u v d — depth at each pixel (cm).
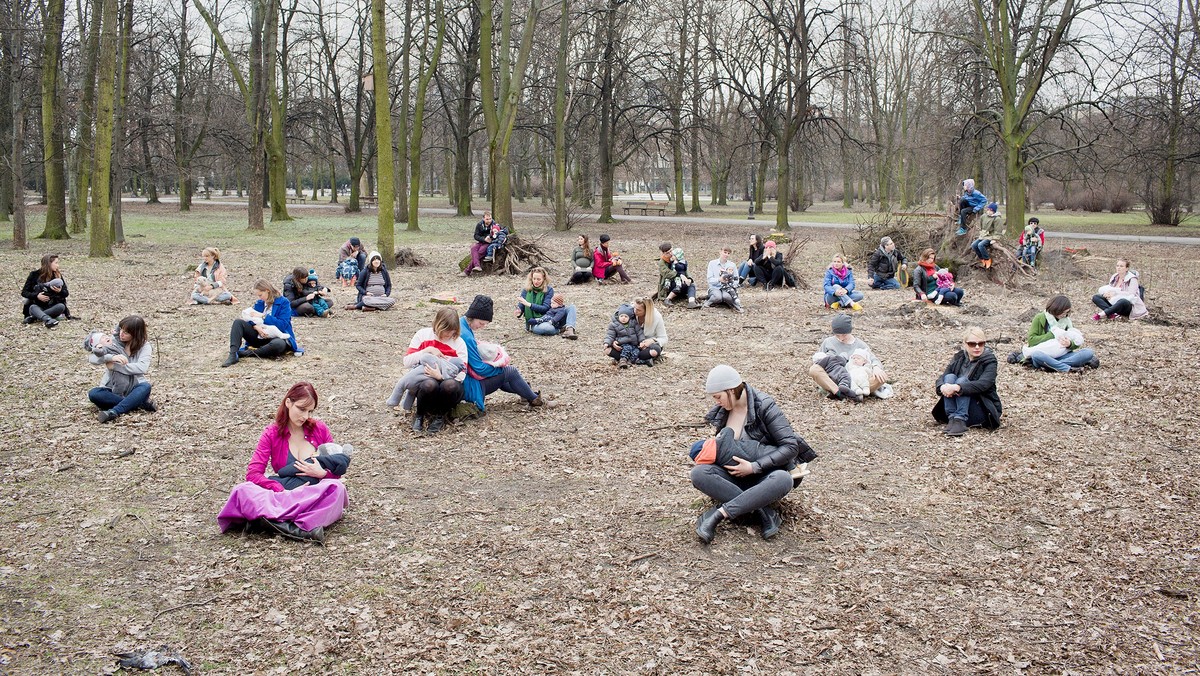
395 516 597
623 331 1085
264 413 838
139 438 755
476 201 6506
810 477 679
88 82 2677
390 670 411
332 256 2353
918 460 722
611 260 1909
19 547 535
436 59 3741
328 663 416
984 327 1386
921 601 484
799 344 1239
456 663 418
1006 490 652
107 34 2106
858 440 777
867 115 5403
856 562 530
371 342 1205
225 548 541
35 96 2989
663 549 545
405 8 3875
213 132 4653
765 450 557
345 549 542
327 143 5591
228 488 643
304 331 1284
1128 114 2920
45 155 2678
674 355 1152
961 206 1984
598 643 437
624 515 600
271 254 2397
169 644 429
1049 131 3716
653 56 3862
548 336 1289
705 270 2188
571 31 3600
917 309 1523
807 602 481
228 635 439
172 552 534
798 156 3866
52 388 912
